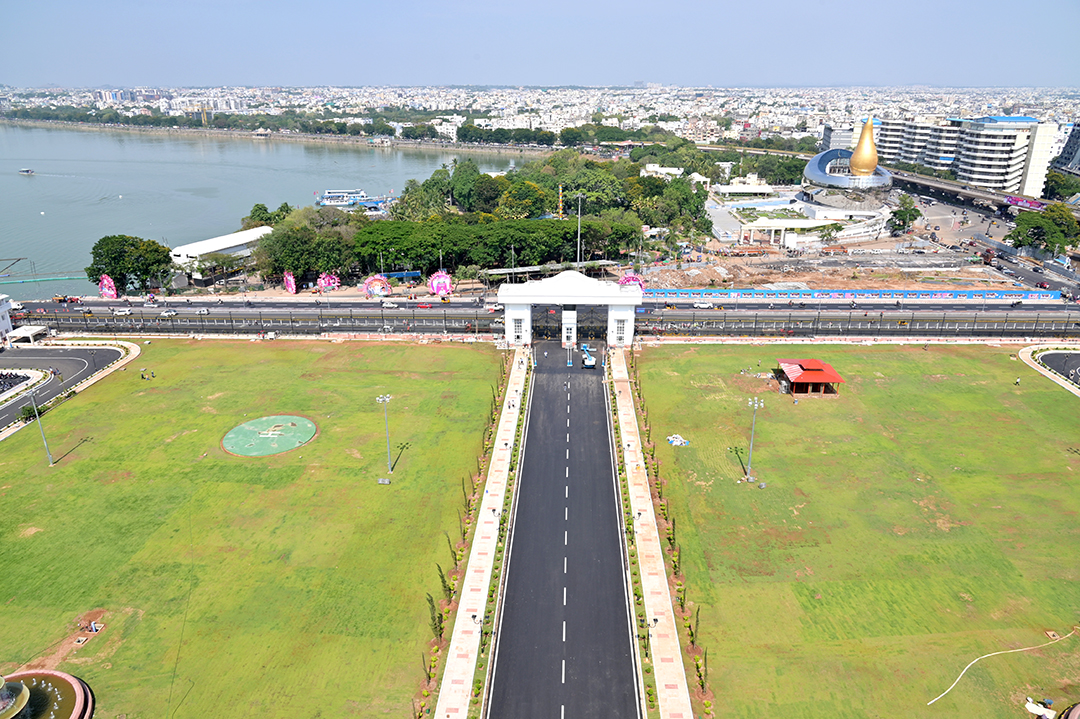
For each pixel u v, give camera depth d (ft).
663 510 414.82
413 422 522.47
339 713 282.56
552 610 338.54
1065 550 379.55
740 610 337.72
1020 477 450.30
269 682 296.71
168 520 405.39
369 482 444.14
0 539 387.34
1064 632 323.16
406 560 371.76
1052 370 615.98
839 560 372.99
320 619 330.95
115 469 458.91
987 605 340.39
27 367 634.02
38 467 460.55
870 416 532.73
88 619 330.34
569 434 508.12
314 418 529.45
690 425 519.60
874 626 327.67
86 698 287.07
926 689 293.43
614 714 284.00
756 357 649.20
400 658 309.83
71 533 393.50
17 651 311.06
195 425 518.37
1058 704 284.61
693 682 298.15
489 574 361.30
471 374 611.06
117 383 595.47
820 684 296.30
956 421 524.52
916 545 384.68
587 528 400.67
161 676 298.97
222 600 342.64
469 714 282.77
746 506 420.36
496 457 473.67
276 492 433.07
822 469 460.55
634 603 343.46
